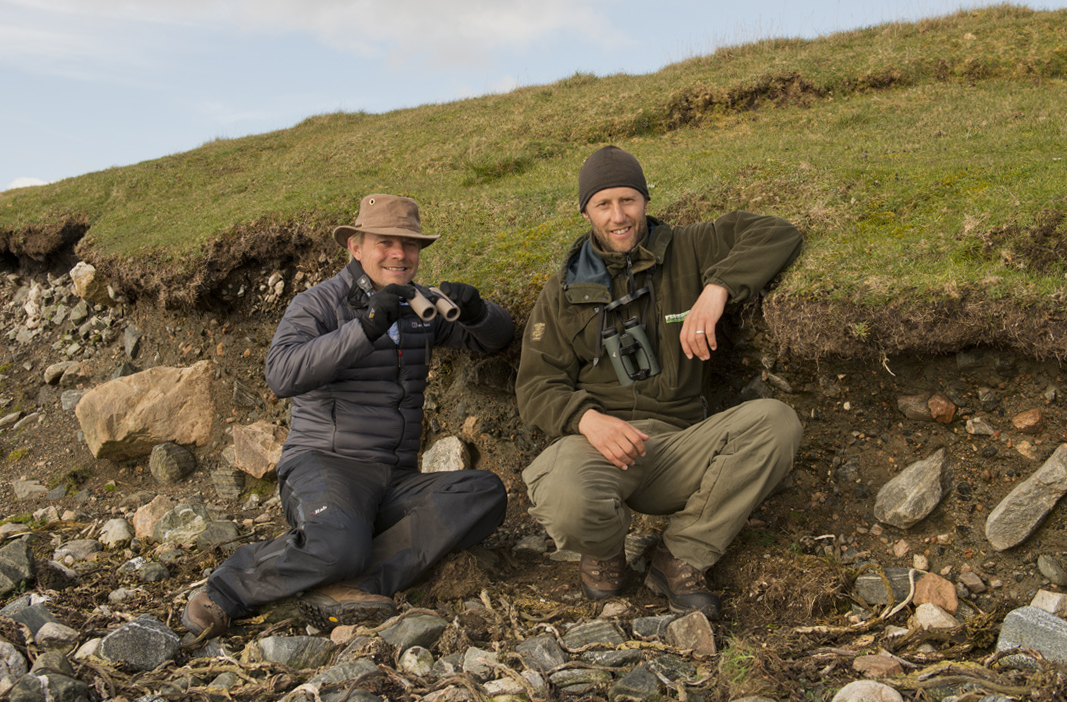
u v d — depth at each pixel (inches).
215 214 269.4
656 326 113.5
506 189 243.3
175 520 160.9
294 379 113.4
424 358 129.7
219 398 214.4
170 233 259.8
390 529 117.1
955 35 379.2
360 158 386.3
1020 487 103.3
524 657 91.8
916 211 141.3
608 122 368.2
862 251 126.0
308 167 389.7
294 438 124.3
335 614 104.9
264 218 221.3
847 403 122.3
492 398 159.0
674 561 104.0
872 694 77.4
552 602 110.5
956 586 102.9
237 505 184.4
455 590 112.9
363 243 125.7
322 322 122.8
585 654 92.6
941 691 79.4
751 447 98.9
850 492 120.3
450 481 119.6
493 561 127.2
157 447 201.3
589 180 112.3
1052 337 99.3
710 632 92.7
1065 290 100.7
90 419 199.2
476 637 100.5
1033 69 332.8
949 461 112.2
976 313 105.0
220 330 223.5
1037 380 105.8
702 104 366.3
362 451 121.1
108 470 204.5
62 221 321.1
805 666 85.9
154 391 205.9
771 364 128.3
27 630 106.5
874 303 111.5
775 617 100.7
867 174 163.6
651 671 86.0
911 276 113.7
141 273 240.8
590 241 118.8
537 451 153.3
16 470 217.9
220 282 219.5
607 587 108.0
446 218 213.5
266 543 111.7
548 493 100.9
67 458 214.4
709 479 100.4
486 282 164.2
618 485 101.9
